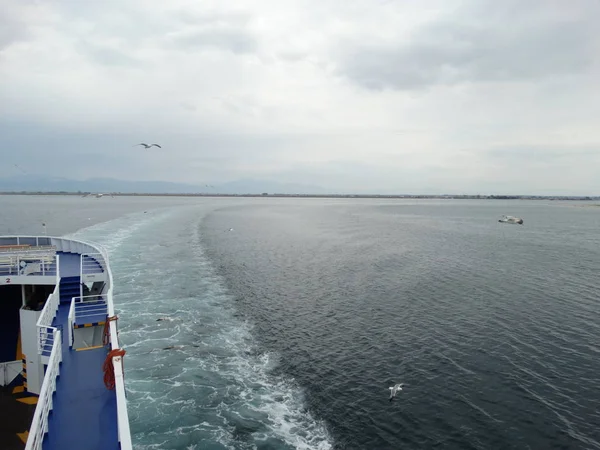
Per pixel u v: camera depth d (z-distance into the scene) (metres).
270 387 20.55
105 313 15.82
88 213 125.31
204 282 39.16
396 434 17.28
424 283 41.03
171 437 15.95
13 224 88.56
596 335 27.14
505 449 16.47
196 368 21.69
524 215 169.12
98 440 8.97
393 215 160.75
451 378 21.69
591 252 61.72
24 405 14.11
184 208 165.62
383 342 26.22
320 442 16.59
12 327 17.17
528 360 23.58
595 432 17.41
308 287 39.44
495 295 36.50
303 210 194.38
